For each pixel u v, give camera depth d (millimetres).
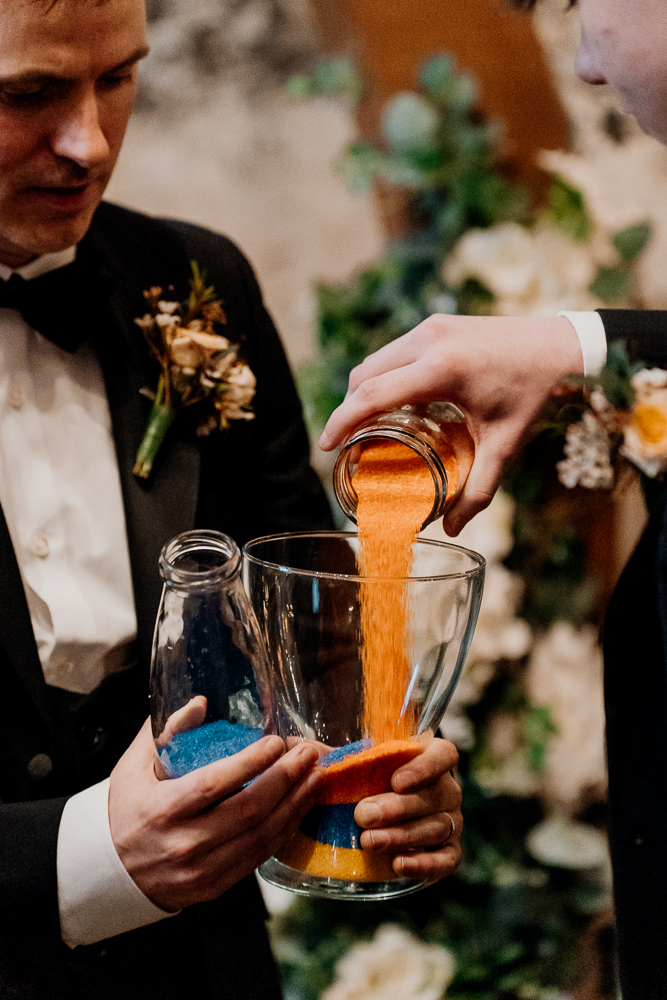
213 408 1353
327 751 991
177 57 2939
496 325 1128
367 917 2197
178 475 1326
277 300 3047
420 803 1006
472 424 1100
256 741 924
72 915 1033
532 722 2168
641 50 982
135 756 1036
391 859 1012
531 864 2230
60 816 1041
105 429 1341
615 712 1175
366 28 2529
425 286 2176
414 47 2488
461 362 1067
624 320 1164
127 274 1407
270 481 1544
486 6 2361
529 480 1988
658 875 1135
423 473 1108
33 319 1261
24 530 1256
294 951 2162
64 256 1333
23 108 1056
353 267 3027
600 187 2127
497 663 2135
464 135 2221
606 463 1241
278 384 1577
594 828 2217
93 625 1261
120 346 1354
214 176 3010
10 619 1172
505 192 2188
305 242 3033
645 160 2391
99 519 1306
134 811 967
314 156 3000
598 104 2373
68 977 1180
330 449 1098
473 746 2176
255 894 1352
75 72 1043
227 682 920
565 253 2062
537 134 2346
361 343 2260
